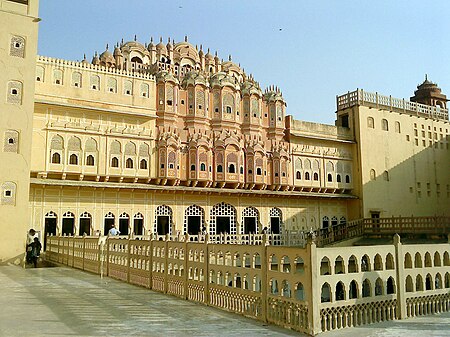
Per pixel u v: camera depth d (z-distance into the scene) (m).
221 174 31.53
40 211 25.39
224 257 8.88
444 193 42.50
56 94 26.05
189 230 30.59
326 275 7.04
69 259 19.30
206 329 7.03
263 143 33.69
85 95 27.02
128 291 11.27
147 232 28.11
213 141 31.80
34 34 22.86
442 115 44.25
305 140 35.94
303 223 35.47
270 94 35.16
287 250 7.26
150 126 29.42
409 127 41.06
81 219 26.73
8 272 16.45
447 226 23.31
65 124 26.20
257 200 33.47
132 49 42.47
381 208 37.88
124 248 13.74
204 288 9.34
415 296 8.26
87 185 26.09
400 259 8.12
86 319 7.79
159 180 29.22
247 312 8.08
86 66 27.30
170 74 30.78
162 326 7.24
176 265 10.60
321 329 6.77
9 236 20.95
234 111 33.00
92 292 11.09
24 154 21.84
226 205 32.28
